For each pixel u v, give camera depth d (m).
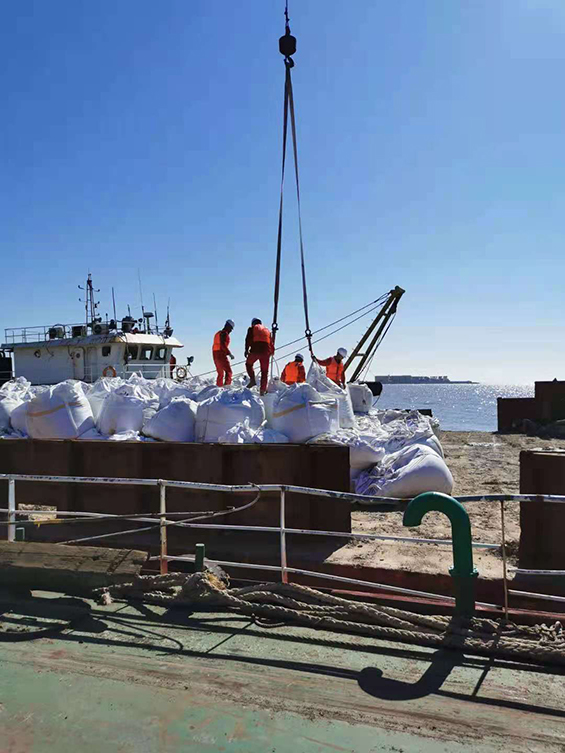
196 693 3.31
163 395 9.02
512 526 6.56
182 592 4.62
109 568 4.57
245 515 6.09
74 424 7.80
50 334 21.91
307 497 5.91
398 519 7.00
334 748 2.81
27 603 4.68
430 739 2.87
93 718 3.07
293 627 4.22
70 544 5.15
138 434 7.71
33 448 6.96
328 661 3.69
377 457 7.96
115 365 20.62
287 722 3.02
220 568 5.08
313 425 7.54
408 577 4.85
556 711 3.11
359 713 3.10
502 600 4.67
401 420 9.77
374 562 5.11
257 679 3.46
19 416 9.15
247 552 5.48
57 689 3.36
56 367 21.56
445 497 4.00
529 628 3.92
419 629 3.98
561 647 3.65
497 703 3.19
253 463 6.07
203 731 2.95
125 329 21.08
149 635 4.09
